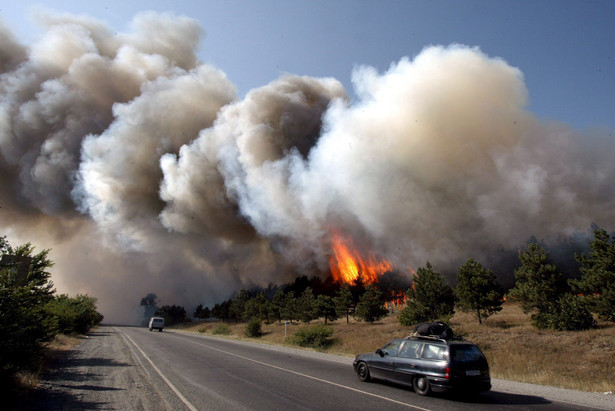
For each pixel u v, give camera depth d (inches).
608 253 671.1
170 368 426.9
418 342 343.0
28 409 226.4
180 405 245.6
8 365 294.2
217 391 297.6
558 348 577.0
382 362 362.0
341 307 1391.5
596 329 664.4
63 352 564.4
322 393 305.9
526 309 831.7
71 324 901.8
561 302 733.9
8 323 302.8
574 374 453.7
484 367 319.6
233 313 2379.4
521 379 443.2
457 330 756.6
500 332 751.1
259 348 835.4
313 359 611.8
